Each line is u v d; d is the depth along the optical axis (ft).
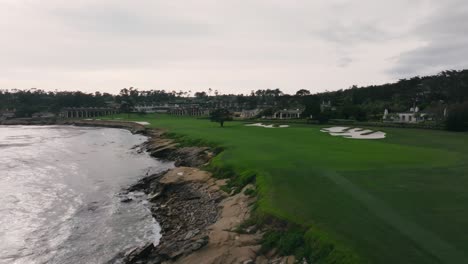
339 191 65.72
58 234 70.23
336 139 166.20
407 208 55.31
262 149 128.16
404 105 419.33
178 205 83.41
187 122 410.52
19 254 61.52
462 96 409.90
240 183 83.92
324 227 48.88
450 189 65.46
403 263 38.14
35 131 400.06
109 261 58.03
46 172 134.10
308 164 91.86
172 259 52.54
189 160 143.54
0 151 199.31
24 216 81.20
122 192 102.42
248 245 51.60
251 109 654.12
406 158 100.17
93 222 76.95
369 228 47.78
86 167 145.89
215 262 48.32
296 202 60.39
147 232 70.59
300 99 621.72
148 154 186.39
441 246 41.75
